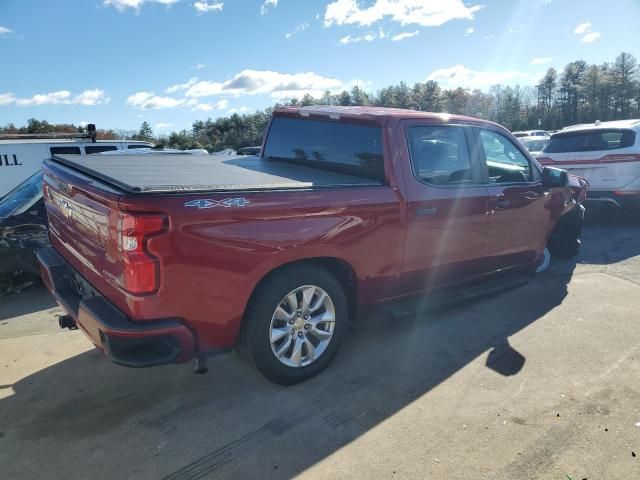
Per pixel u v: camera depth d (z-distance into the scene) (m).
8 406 3.40
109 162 4.14
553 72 94.12
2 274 6.04
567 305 5.07
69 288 3.76
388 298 4.07
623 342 4.20
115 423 3.18
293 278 3.38
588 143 8.87
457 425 3.09
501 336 4.37
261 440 2.98
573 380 3.60
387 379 3.67
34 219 6.00
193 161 4.54
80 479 2.67
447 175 4.27
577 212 6.39
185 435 3.04
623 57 87.94
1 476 2.70
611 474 2.65
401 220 3.88
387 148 3.86
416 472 2.69
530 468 2.70
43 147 10.56
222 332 3.11
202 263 2.90
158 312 2.83
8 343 4.45
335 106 4.92
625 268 6.36
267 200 3.14
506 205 4.79
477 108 98.88
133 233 2.70
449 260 4.39
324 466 2.75
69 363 4.03
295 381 3.58
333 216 3.46
